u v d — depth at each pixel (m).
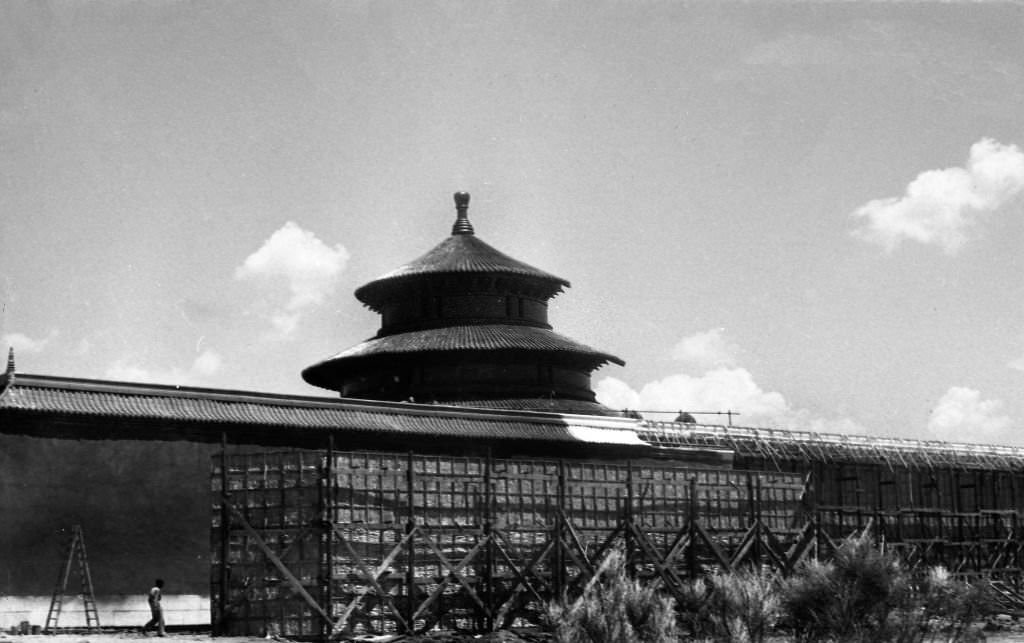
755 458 77.81
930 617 44.16
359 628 47.03
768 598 44.38
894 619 42.62
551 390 78.12
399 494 48.44
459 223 86.50
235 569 48.59
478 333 78.00
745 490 59.22
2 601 51.31
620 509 54.56
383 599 47.56
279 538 47.59
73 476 54.06
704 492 57.66
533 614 51.34
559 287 83.75
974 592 45.25
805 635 43.34
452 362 77.06
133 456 55.81
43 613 52.12
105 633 50.44
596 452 71.25
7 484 52.44
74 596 53.03
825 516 68.19
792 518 61.34
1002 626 60.94
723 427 78.06
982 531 84.31
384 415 64.12
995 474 88.75
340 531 46.53
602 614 41.25
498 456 67.56
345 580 46.62
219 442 58.41
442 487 49.62
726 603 44.75
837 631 42.53
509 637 47.94
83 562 52.28
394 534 48.22
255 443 59.41
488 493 50.28
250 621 47.91
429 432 64.25
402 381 77.94
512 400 76.38
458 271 79.88
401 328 80.94
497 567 51.03
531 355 77.75
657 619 41.78
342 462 47.09
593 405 79.38
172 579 55.62
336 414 62.25
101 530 54.31
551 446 69.44
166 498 56.28
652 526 55.50
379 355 77.25
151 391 57.12
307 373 81.94
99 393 55.75
